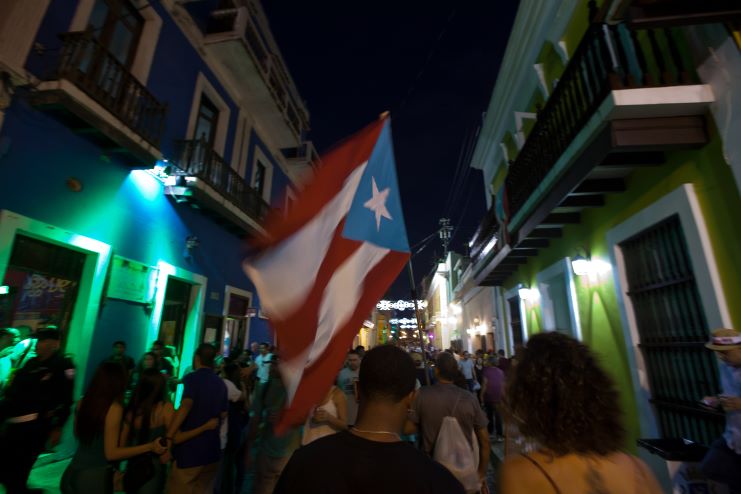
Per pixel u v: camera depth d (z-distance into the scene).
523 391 1.29
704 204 3.64
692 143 3.62
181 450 3.25
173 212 8.72
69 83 5.32
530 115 7.93
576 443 1.14
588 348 1.34
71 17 5.93
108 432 2.76
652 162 4.18
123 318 7.02
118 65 6.42
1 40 4.91
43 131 5.48
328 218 2.87
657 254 4.38
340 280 2.66
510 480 1.18
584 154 4.45
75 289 6.14
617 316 5.07
